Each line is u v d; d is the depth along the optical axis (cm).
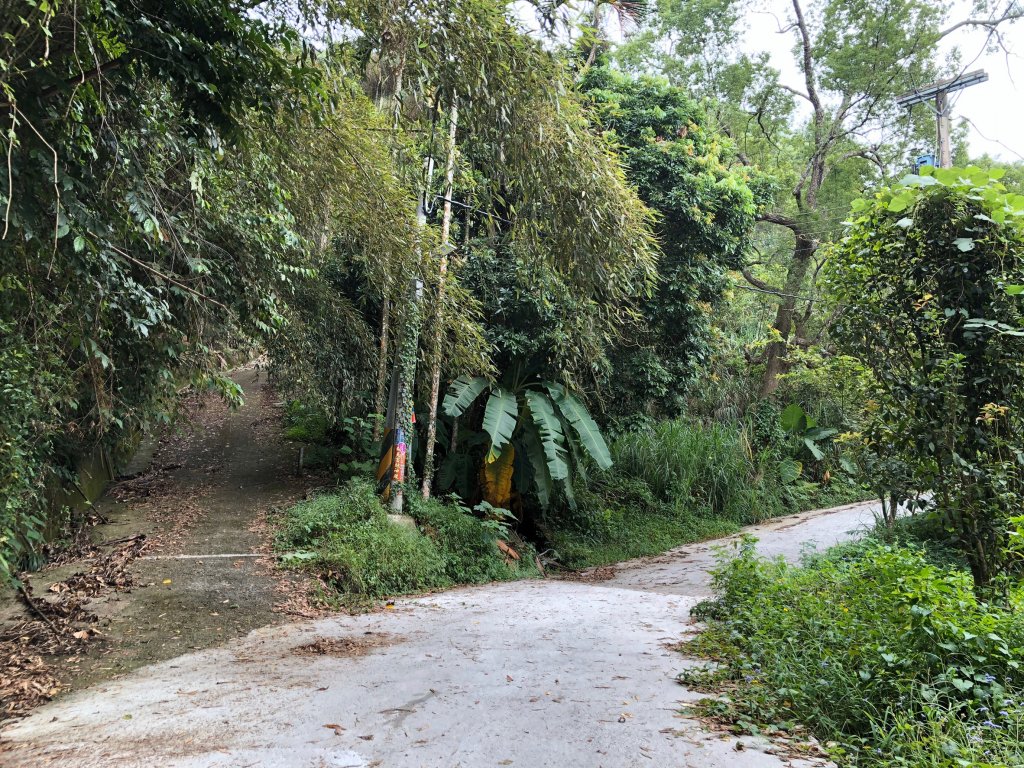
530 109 541
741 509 1741
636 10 1161
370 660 554
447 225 1095
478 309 1221
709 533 1593
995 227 463
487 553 1169
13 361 608
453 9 478
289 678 504
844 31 2256
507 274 1244
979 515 474
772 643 488
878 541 953
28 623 658
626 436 1738
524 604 831
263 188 673
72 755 350
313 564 905
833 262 555
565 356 1320
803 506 1931
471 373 1280
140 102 477
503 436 1232
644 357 1614
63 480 978
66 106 392
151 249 637
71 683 535
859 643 427
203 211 668
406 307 1059
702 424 2023
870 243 521
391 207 756
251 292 812
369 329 1284
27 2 337
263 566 899
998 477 455
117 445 1280
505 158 584
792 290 2241
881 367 518
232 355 1064
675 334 1673
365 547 973
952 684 349
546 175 577
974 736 302
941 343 486
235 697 454
